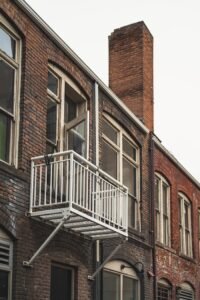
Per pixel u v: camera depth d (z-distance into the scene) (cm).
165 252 1898
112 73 1983
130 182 1716
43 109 1224
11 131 1132
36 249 1128
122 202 1341
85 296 1304
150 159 1850
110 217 1279
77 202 1136
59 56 1318
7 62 1142
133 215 1705
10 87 1148
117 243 1498
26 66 1176
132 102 1911
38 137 1192
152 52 2022
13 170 1084
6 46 1146
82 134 1351
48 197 1181
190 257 2197
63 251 1226
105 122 1575
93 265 1362
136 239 1639
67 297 1262
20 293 1067
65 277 1262
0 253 1038
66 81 1358
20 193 1100
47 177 1202
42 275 1141
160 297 1842
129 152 1741
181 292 2062
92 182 1235
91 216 1197
